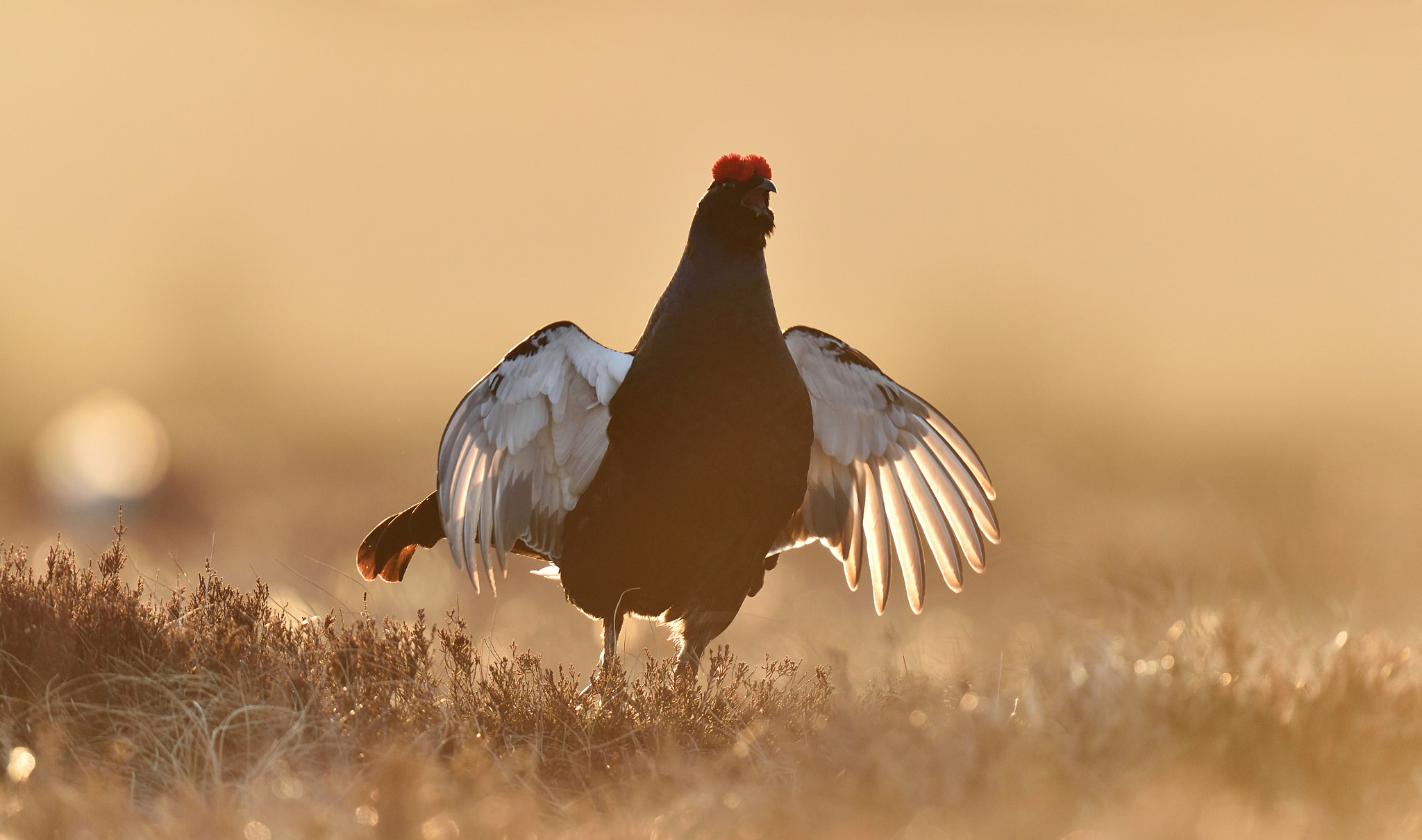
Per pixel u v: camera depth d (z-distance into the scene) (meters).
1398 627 15.62
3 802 9.26
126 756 9.72
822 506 14.71
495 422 12.85
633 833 8.61
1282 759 9.07
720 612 13.30
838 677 11.67
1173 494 36.59
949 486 14.59
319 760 9.93
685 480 12.52
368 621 12.02
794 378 12.84
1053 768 8.85
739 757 10.07
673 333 12.52
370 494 36.03
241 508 34.31
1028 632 15.45
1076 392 60.47
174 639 11.42
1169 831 7.86
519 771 10.05
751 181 12.43
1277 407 59.19
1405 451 42.34
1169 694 9.80
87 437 41.19
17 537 30.95
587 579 13.23
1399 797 8.71
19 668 10.95
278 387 81.06
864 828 8.21
